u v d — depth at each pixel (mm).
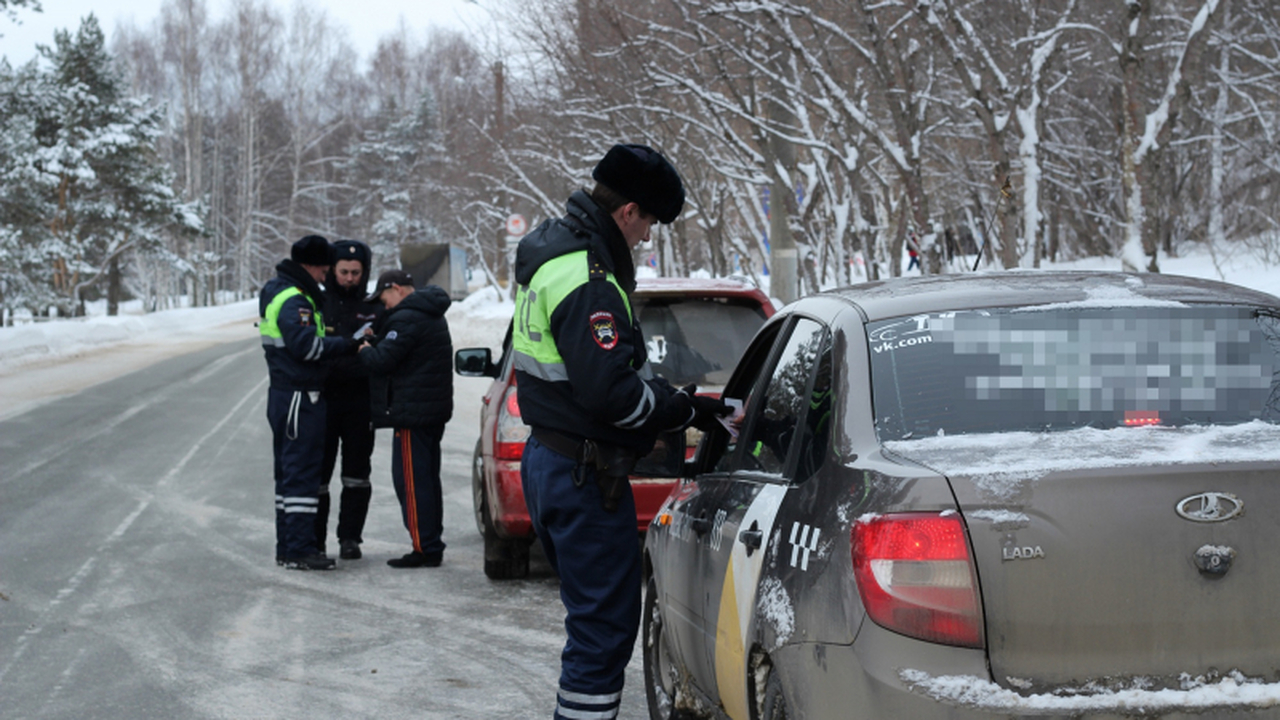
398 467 7512
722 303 6891
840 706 2590
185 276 72500
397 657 5496
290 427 7414
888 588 2521
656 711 4391
